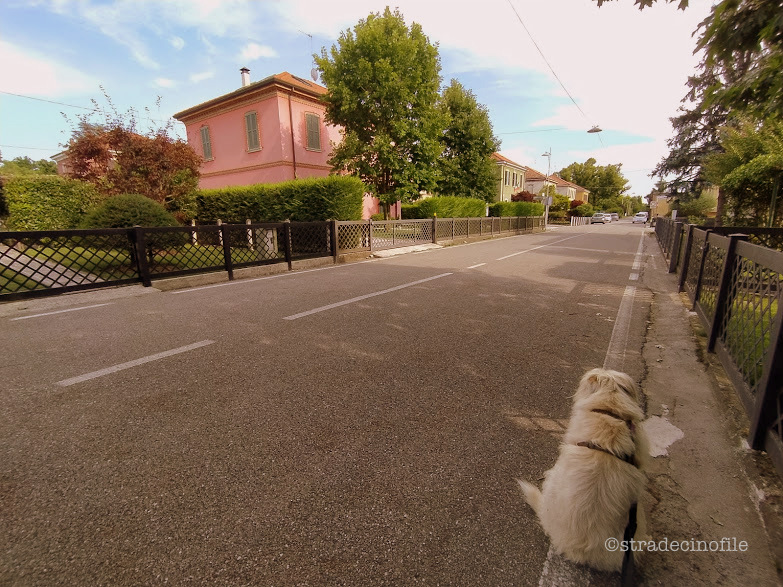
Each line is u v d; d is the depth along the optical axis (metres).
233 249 8.41
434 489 2.00
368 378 3.30
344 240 11.14
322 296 6.41
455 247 15.48
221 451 2.29
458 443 2.40
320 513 1.83
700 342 4.19
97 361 3.63
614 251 14.43
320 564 1.56
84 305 5.80
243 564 1.56
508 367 3.56
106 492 1.95
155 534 1.70
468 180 25.03
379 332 4.54
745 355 2.96
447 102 24.23
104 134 12.20
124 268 6.94
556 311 5.56
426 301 6.08
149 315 5.23
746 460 2.21
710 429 2.55
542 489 1.93
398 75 15.72
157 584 1.46
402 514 1.83
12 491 1.95
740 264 3.40
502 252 13.53
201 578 1.49
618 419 1.62
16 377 3.28
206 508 1.85
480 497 1.95
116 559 1.57
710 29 2.96
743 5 2.79
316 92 18.97
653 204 54.66
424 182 18.27
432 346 4.09
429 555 1.61
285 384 3.18
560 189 63.25
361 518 1.80
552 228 35.38
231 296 6.42
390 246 13.16
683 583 1.51
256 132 19.16
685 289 6.73
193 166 13.60
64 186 12.35
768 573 1.54
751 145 11.54
